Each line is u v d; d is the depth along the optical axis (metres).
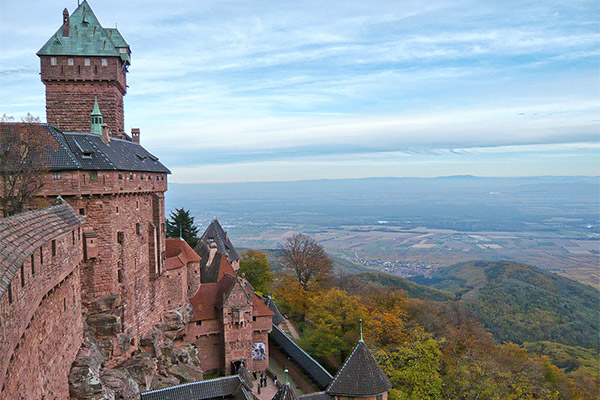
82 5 69.62
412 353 65.62
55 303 30.12
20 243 23.19
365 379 50.59
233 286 72.56
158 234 61.72
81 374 34.06
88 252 47.03
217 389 56.00
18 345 21.97
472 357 75.94
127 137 72.50
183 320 67.06
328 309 86.75
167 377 57.09
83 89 67.75
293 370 74.75
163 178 65.38
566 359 109.94
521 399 69.12
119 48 72.38
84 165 46.62
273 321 95.44
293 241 123.69
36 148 44.72
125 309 51.25
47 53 65.88
